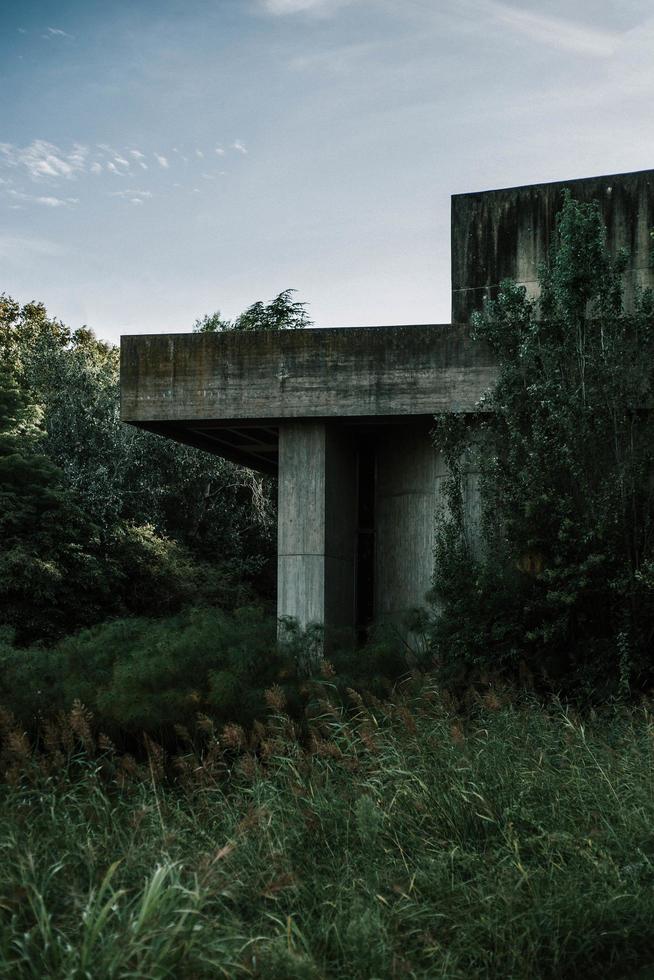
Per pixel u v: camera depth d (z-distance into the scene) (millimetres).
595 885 5172
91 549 24984
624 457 10727
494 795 6172
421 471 12812
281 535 12477
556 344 11211
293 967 4039
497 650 10648
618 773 6594
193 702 9352
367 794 6297
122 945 3771
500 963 4648
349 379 12023
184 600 26031
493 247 12484
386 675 10812
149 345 12547
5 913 4320
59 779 6805
